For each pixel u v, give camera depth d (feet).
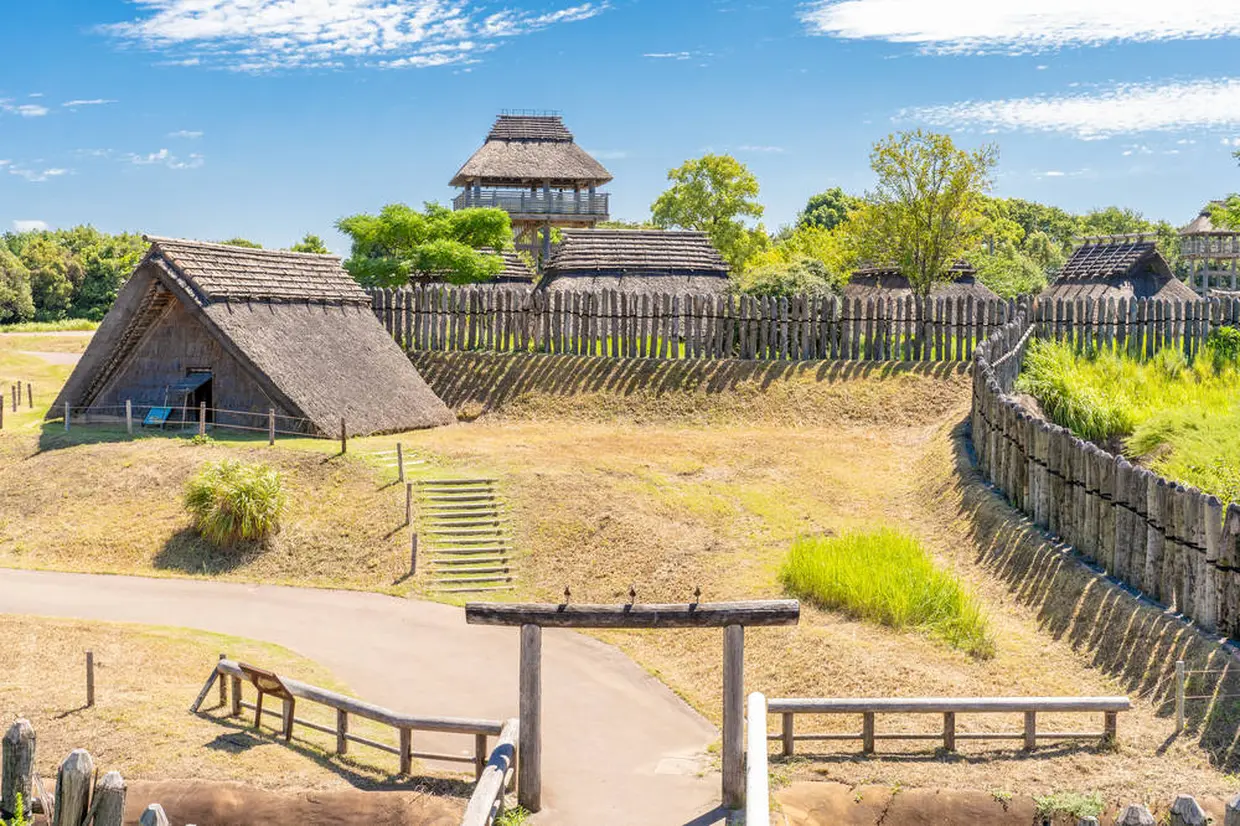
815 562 68.74
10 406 122.72
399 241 165.89
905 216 157.17
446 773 47.06
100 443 97.40
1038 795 42.80
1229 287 241.14
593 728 53.52
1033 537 70.08
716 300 119.34
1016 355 104.06
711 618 43.78
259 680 50.29
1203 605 53.52
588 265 158.61
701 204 244.63
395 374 112.06
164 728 49.32
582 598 73.77
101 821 32.19
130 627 65.82
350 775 46.75
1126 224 400.88
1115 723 47.29
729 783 44.11
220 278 103.45
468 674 61.00
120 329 103.40
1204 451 76.33
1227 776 44.21
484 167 203.72
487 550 80.23
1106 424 93.45
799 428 107.45
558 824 43.04
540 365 119.44
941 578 65.31
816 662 58.29
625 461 94.32
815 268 163.73
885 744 48.55
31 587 75.31
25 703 51.24
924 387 110.93
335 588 76.79
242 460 92.32
